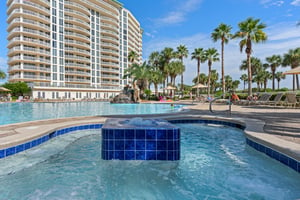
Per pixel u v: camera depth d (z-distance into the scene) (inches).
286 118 296.8
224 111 425.4
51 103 1104.2
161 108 724.0
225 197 96.4
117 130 143.8
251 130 199.6
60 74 1728.6
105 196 97.4
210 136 234.1
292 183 111.0
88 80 1984.5
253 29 735.1
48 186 107.6
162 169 132.0
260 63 1824.6
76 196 96.8
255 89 2096.5
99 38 2094.0
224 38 987.3
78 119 298.8
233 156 158.9
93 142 202.7
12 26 1556.3
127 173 125.1
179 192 102.0
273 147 140.6
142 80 1286.9
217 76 2418.8
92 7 2007.9
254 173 125.3
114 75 2278.5
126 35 2474.2
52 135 210.5
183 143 201.2
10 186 107.0
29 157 152.3
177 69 1429.6
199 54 1278.3
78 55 1916.8
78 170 129.3
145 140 143.6
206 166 137.1
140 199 94.7
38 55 1604.3
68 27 1786.4
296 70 480.4
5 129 204.4
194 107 573.0
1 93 1376.7
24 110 650.2
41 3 1608.0
